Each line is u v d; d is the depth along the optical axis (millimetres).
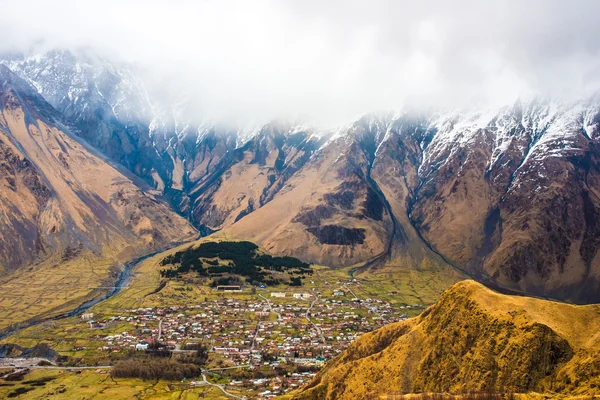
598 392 185750
